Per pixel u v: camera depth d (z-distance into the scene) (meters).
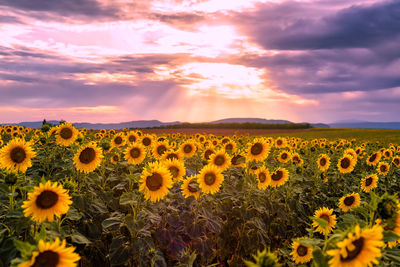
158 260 3.77
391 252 2.57
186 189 4.74
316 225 4.49
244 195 5.65
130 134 8.66
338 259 1.88
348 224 2.99
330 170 8.80
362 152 13.30
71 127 6.12
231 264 5.01
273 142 11.11
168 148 7.64
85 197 4.08
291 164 8.10
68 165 5.12
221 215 5.54
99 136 11.80
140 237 4.07
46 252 1.86
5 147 4.05
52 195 2.69
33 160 5.61
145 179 3.90
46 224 3.05
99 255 4.11
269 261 1.69
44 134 6.41
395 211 2.47
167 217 4.52
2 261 2.57
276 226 5.71
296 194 7.01
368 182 6.58
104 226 3.86
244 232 5.20
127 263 4.00
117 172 6.66
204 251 4.38
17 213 2.98
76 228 3.96
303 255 3.85
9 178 3.19
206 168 4.65
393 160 9.53
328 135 56.94
